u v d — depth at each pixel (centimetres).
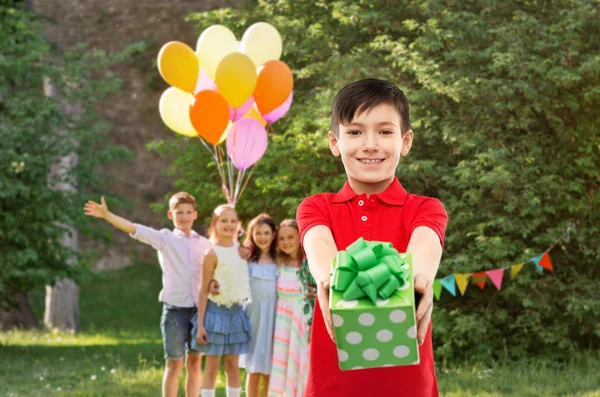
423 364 204
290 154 912
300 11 1026
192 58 684
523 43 876
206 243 614
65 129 1174
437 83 836
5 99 1090
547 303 867
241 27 1051
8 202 1064
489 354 840
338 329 162
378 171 202
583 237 862
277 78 698
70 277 1108
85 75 1188
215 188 952
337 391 203
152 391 703
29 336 1312
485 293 892
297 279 609
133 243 1892
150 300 1681
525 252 834
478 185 883
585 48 892
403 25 945
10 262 1043
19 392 707
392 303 160
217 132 675
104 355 1009
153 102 1858
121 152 1196
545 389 686
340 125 205
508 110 888
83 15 1842
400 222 205
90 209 579
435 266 187
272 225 621
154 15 1820
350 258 165
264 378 630
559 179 874
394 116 203
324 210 210
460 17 917
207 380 598
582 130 884
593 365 807
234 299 590
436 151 916
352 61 895
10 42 1098
